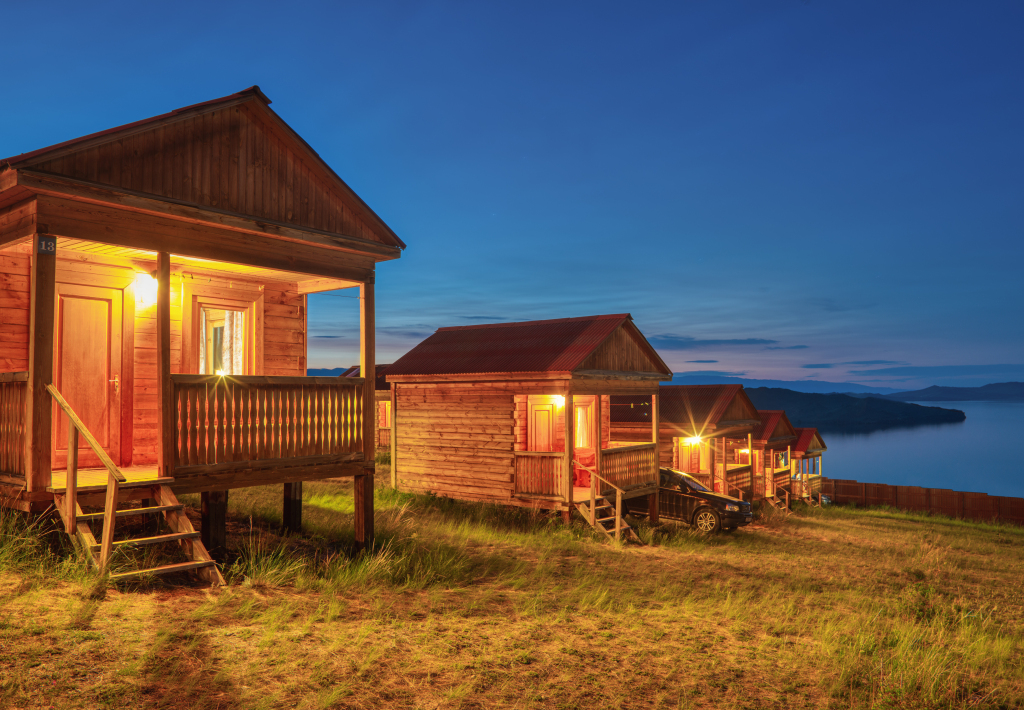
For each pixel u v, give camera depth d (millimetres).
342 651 6281
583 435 20469
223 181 9086
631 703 5922
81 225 7719
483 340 21141
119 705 4711
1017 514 35406
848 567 15266
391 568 9680
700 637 8102
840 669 7016
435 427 19844
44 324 7387
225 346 11461
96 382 9516
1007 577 15883
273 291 11977
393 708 5301
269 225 9477
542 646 7184
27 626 5699
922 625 9523
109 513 7141
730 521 19938
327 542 11391
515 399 19953
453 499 19375
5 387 7973
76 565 7078
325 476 10180
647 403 28547
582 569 12008
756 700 6199
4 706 4457
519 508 18359
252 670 5590
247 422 9219
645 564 13375
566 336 19234
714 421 26766
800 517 29297
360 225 10906
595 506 17234
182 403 8484
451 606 8406
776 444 34750
